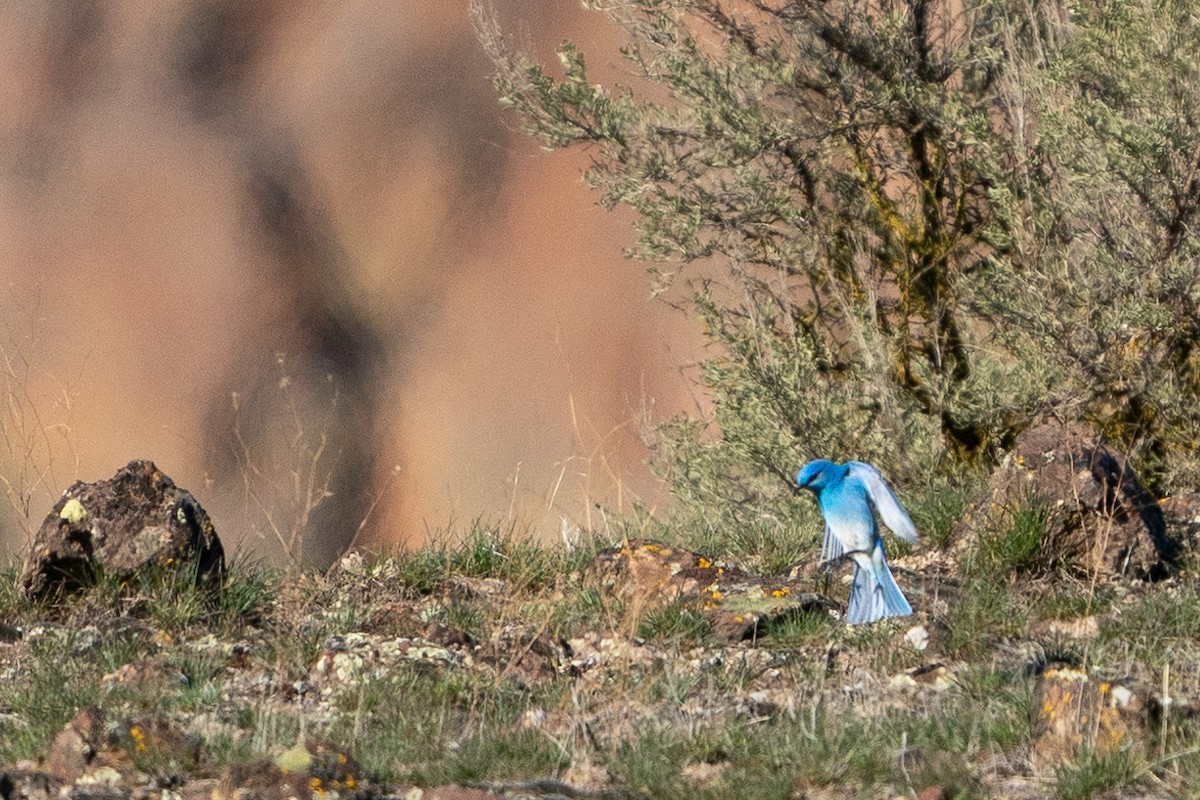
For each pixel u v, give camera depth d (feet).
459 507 246.06
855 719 51.70
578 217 275.39
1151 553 68.59
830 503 49.49
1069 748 48.03
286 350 269.44
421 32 308.40
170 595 68.28
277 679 60.34
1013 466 71.87
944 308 103.40
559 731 53.31
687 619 64.80
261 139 299.79
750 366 98.68
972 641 60.34
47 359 264.72
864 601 48.47
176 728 50.62
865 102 100.48
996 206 98.94
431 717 54.39
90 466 252.21
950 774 46.24
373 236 287.48
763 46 103.45
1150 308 86.89
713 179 103.14
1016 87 95.30
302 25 316.60
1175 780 45.80
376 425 261.44
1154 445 94.22
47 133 304.50
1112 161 84.69
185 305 277.85
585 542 81.92
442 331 274.16
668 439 107.04
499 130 290.56
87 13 322.55
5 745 52.95
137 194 291.79
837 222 104.78
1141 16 87.66
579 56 102.73
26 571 69.51
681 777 48.34
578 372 255.09
